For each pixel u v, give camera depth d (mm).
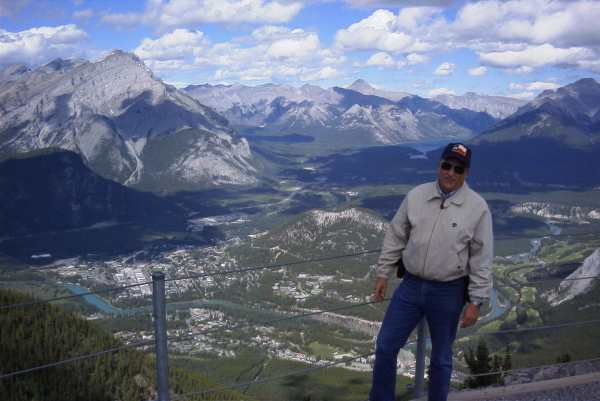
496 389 8438
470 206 6531
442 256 6531
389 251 7047
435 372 6867
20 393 16438
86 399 16656
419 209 6703
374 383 7191
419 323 7965
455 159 6445
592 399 7953
